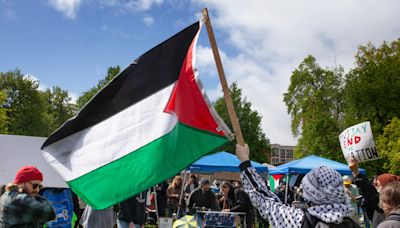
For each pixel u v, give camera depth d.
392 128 38.06
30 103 61.56
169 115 3.82
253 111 59.34
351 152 5.42
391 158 37.06
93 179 3.83
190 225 8.05
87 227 7.12
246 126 58.12
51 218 4.54
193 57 3.77
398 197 2.88
